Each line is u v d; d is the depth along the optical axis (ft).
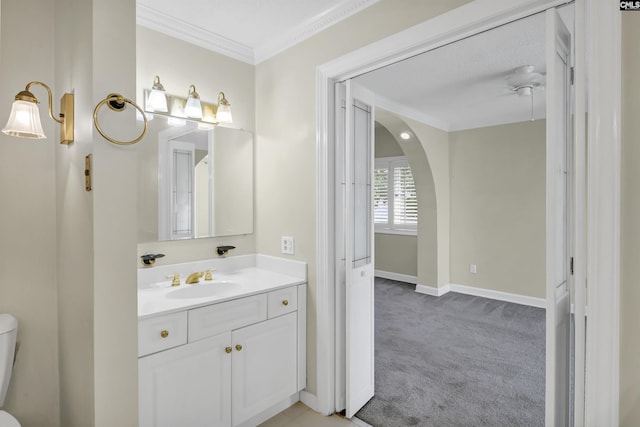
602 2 3.89
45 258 5.77
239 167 8.29
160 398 5.26
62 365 5.61
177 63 7.27
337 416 7.03
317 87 7.07
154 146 6.93
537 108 13.14
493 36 7.72
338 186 7.12
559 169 4.57
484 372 8.70
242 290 6.49
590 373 4.01
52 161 5.82
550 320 4.40
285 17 7.03
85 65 4.36
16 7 5.50
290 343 7.10
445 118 14.73
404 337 10.94
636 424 3.85
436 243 15.49
